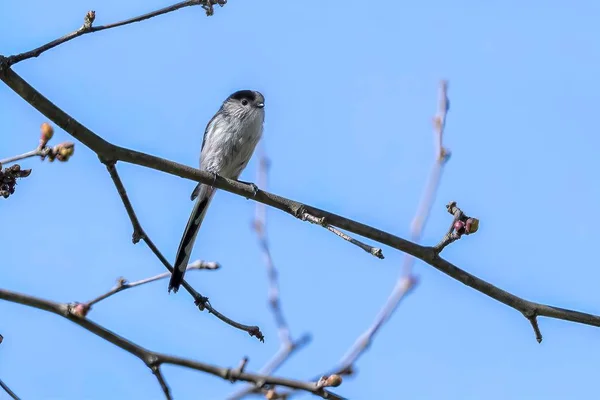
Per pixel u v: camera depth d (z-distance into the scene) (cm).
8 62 912
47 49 923
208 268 686
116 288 678
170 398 695
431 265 1017
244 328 952
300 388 671
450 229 1012
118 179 1009
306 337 906
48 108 953
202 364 687
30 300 664
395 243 1012
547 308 1034
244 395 775
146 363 689
